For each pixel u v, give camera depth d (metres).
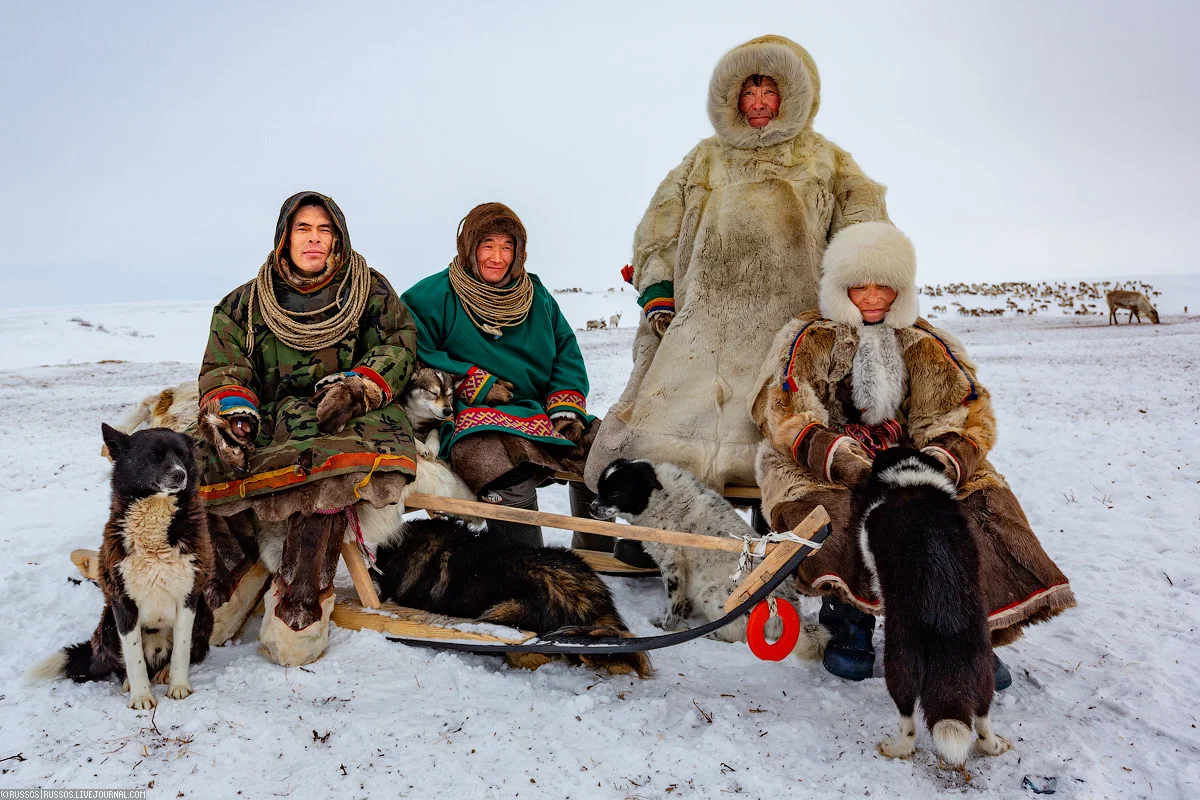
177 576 3.00
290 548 3.48
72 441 11.29
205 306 55.62
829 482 3.47
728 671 3.59
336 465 3.49
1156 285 62.66
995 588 3.08
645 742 2.88
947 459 3.31
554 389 4.89
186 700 3.06
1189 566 5.01
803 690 3.39
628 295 54.19
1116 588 4.66
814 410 3.64
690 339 4.49
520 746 2.83
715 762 2.76
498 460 4.21
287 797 2.53
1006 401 12.86
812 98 4.50
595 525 3.50
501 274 4.61
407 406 4.24
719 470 4.36
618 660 3.45
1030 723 3.07
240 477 3.51
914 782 2.68
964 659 2.62
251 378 3.87
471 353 4.57
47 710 3.01
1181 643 3.86
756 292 4.42
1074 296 51.00
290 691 3.23
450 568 3.87
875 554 2.88
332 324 3.90
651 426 4.48
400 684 3.33
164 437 2.96
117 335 38.88
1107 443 9.06
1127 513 6.34
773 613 3.38
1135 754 2.85
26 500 7.33
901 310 3.79
